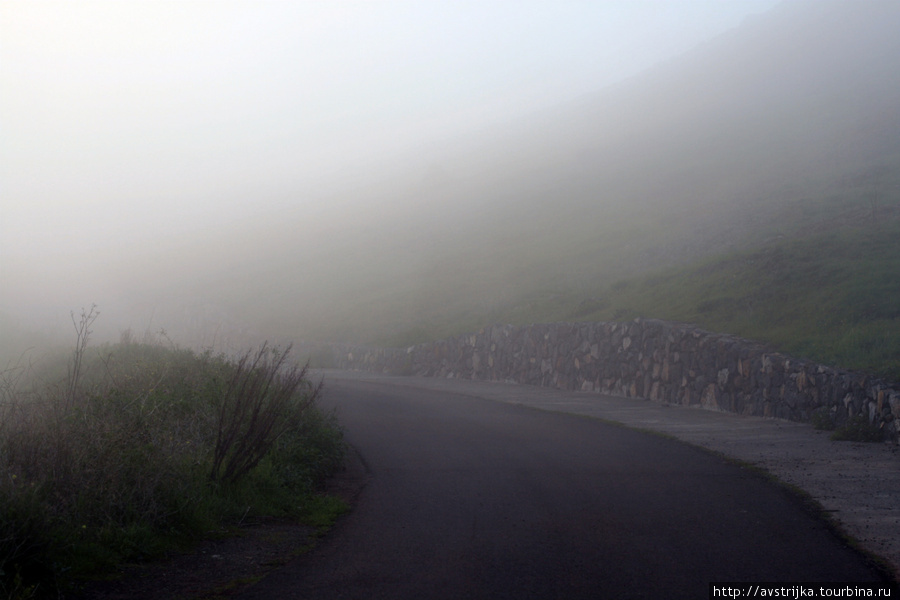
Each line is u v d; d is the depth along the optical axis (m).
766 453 11.30
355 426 15.34
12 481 5.54
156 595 5.11
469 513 7.77
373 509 8.03
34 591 4.77
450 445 12.69
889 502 7.99
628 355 21.30
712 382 17.70
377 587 5.39
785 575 5.65
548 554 6.23
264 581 5.50
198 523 6.62
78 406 7.91
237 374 8.66
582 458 11.11
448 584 5.46
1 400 7.92
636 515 7.55
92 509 6.05
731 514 7.55
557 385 24.27
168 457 7.01
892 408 11.85
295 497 8.12
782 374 15.38
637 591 5.31
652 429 14.31
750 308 19.84
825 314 17.23
